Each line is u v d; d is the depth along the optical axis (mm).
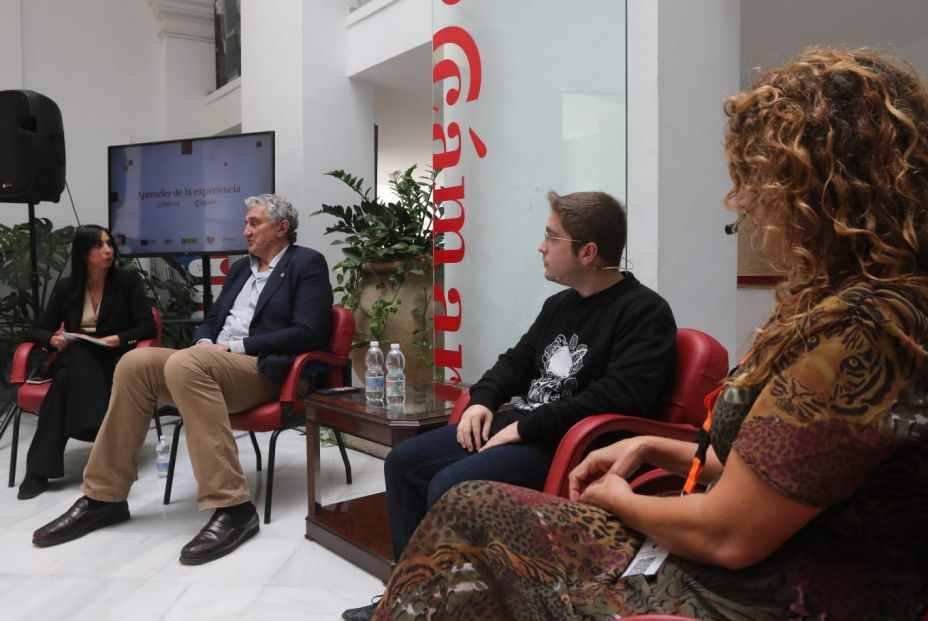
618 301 1679
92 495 2475
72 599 1950
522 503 913
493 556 866
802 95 762
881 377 679
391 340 3535
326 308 2768
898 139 719
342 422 2191
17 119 3582
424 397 2291
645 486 1208
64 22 5551
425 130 6039
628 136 2369
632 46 2344
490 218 2596
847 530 750
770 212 788
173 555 2262
